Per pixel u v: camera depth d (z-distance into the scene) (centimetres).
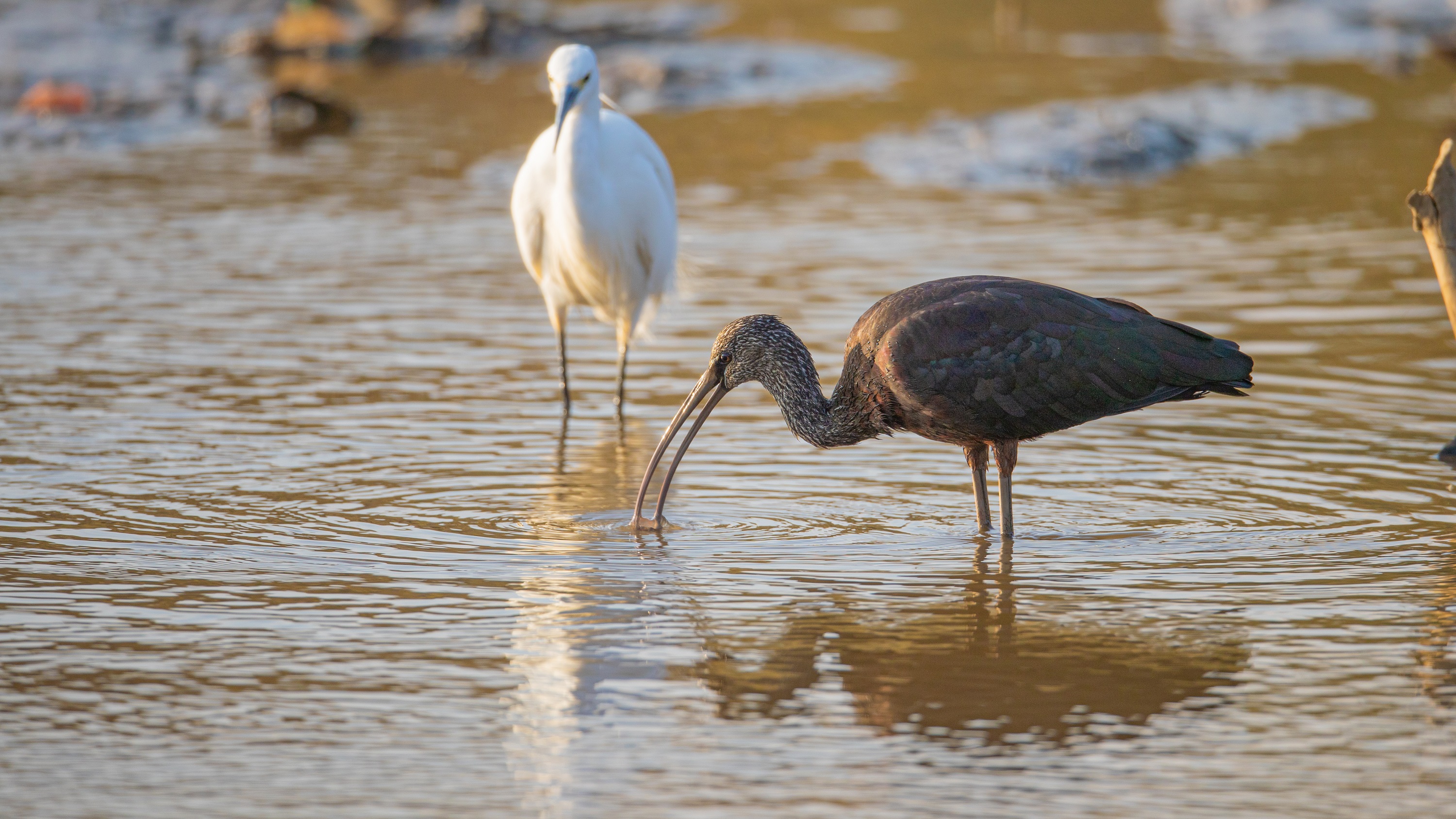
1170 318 1697
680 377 1559
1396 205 2305
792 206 2305
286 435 1322
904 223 2189
